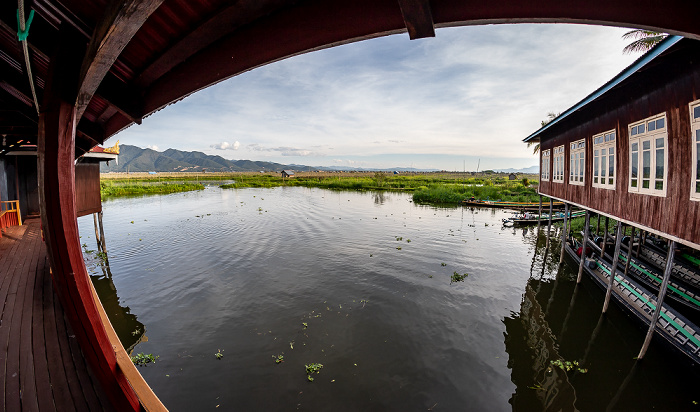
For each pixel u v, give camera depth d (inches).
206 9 78.0
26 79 152.5
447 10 61.4
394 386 229.8
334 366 249.9
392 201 1228.5
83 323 102.5
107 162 504.1
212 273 442.3
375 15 66.6
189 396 219.5
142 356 256.4
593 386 236.1
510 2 60.9
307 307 343.3
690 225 218.2
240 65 89.4
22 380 137.7
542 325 317.7
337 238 635.5
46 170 90.0
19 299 213.9
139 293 377.7
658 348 264.2
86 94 93.5
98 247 540.4
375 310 337.1
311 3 73.7
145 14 53.7
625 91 295.0
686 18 62.4
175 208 1040.8
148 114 137.4
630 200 289.1
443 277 432.1
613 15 61.7
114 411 122.7
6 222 429.7
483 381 237.3
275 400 216.2
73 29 84.9
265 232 687.7
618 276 348.5
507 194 1307.8
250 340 283.3
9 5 82.9
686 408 216.8
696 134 212.7
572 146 426.6
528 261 507.5
